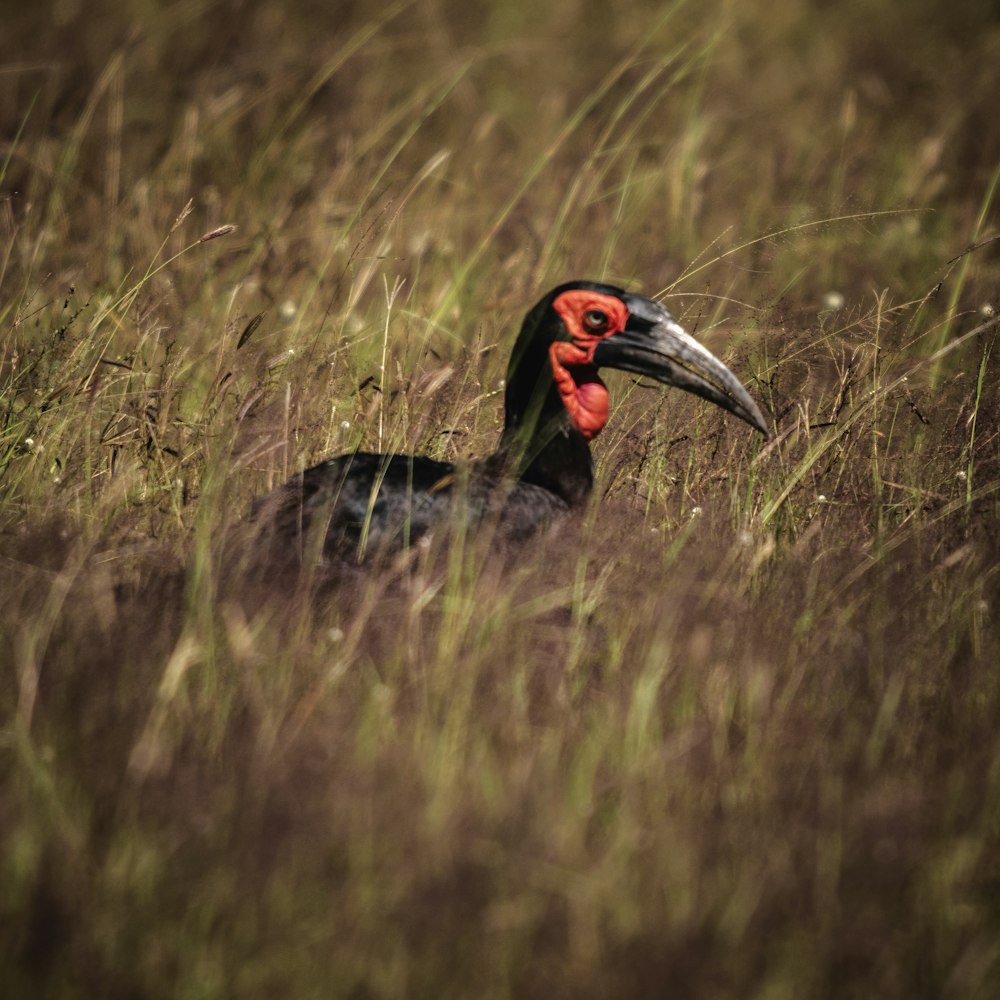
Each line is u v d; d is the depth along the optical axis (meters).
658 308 10.11
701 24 23.89
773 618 8.71
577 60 23.58
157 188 15.72
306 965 5.91
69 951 5.81
